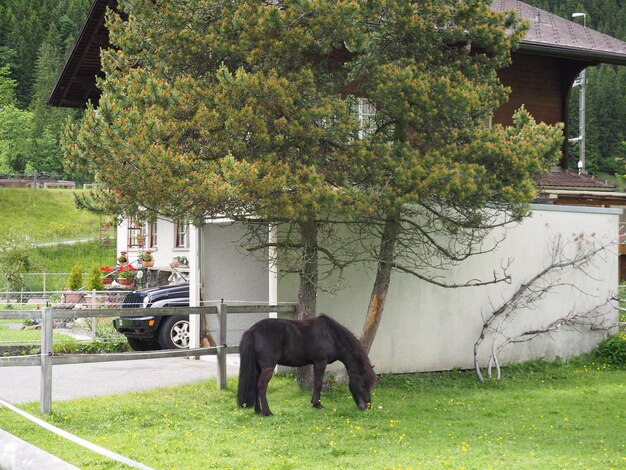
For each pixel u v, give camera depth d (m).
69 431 8.93
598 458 8.41
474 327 14.98
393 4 11.09
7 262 31.22
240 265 15.97
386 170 10.88
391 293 14.16
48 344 9.67
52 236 50.41
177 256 23.64
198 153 10.35
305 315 12.05
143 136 9.48
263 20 10.08
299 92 10.62
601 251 16.41
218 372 11.72
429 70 11.94
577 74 21.55
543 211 15.70
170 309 11.12
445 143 11.50
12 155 89.75
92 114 9.86
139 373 13.23
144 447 8.28
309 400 11.24
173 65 11.05
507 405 11.70
